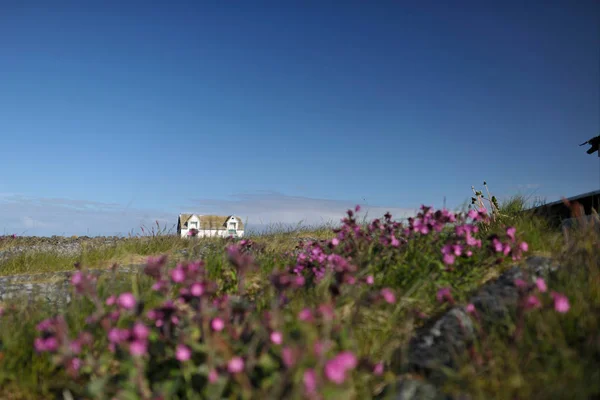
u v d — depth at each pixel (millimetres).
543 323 3531
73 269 7805
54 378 3473
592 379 2887
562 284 4277
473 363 3176
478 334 3678
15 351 3775
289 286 3371
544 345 3303
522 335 3459
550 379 2959
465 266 5012
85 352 3541
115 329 2984
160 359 3184
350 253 5539
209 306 3496
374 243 5621
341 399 2670
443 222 5410
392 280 4891
